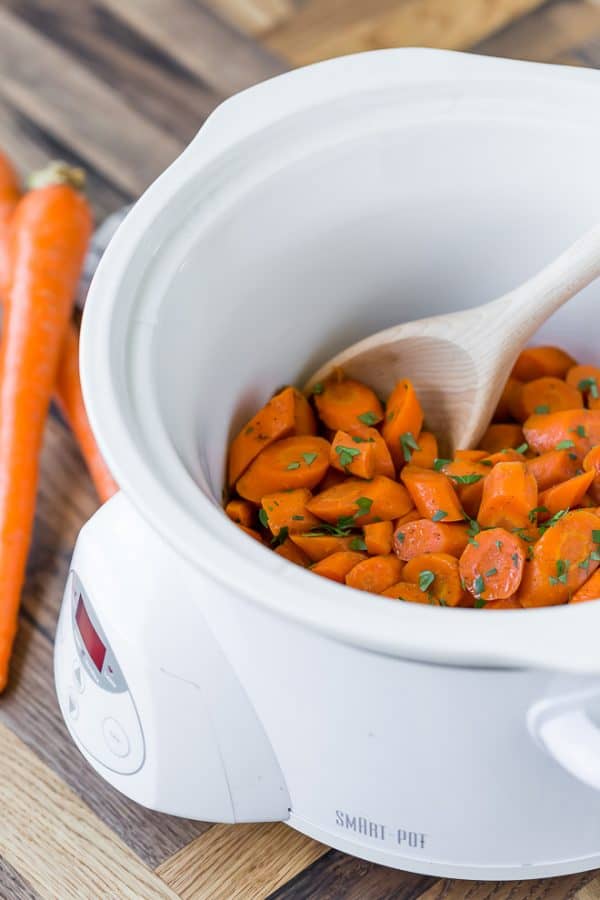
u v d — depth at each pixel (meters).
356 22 1.18
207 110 1.13
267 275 0.85
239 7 1.19
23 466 0.94
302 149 0.84
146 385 0.77
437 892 0.83
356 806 0.80
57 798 0.87
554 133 0.84
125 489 0.72
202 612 0.78
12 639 0.91
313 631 0.71
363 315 0.91
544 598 0.79
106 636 0.80
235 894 0.84
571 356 0.92
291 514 0.84
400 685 0.73
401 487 0.84
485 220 0.88
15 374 0.96
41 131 1.13
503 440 0.89
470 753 0.75
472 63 0.85
